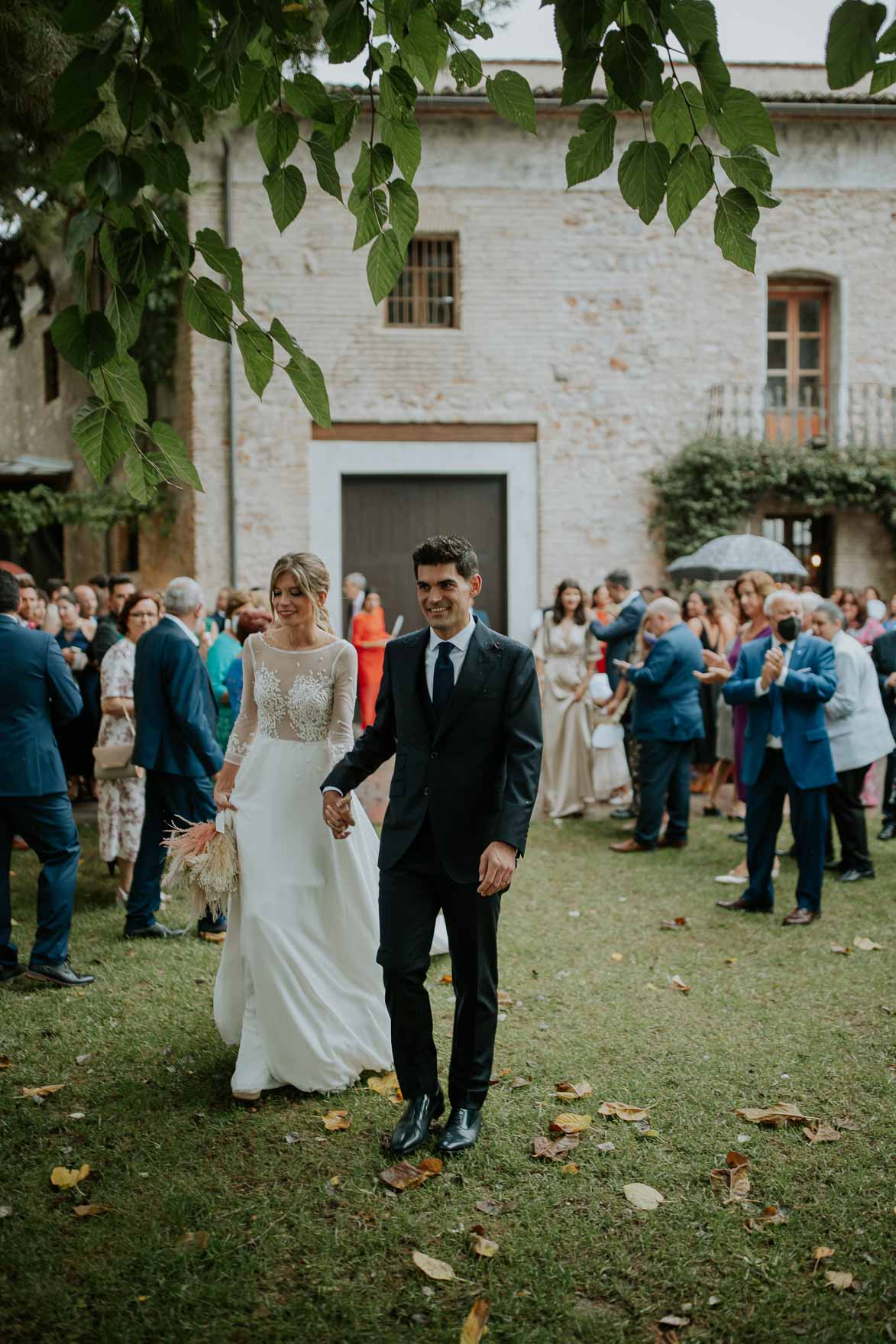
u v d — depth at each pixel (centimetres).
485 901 321
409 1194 299
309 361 254
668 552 1388
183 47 213
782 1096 366
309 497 1355
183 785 530
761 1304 254
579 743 899
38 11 428
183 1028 419
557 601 908
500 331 1365
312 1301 254
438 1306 252
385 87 252
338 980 369
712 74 224
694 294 1388
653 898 634
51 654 463
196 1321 246
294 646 374
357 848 378
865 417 1409
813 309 1441
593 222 1369
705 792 1018
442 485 1386
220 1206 293
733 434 1389
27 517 1390
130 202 219
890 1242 278
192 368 1331
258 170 1304
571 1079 378
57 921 468
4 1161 317
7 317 870
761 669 581
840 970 500
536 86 1353
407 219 266
